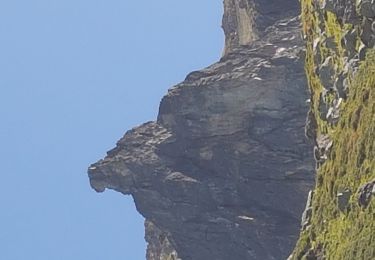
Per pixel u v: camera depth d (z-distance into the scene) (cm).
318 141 6950
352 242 5281
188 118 12469
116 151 13262
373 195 5169
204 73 12531
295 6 13738
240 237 12194
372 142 5472
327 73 6712
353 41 6144
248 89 11962
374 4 5606
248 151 12062
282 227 11819
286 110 11812
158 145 12762
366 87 5784
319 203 6438
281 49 12194
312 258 6184
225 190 12238
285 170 11769
